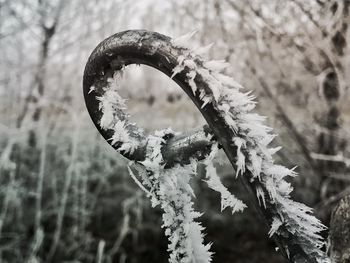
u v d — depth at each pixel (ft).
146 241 16.43
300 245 2.28
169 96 15.47
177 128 15.55
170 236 2.79
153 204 2.81
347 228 3.03
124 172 16.01
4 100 14.53
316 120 12.11
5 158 13.69
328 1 10.74
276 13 11.54
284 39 11.55
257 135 2.32
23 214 15.15
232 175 15.72
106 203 16.52
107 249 15.79
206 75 2.38
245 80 12.65
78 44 14.65
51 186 15.43
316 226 2.35
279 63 12.12
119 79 2.95
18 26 14.19
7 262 14.26
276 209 2.30
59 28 14.53
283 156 12.87
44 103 14.49
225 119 2.34
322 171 12.24
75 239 15.51
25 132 14.52
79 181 15.64
